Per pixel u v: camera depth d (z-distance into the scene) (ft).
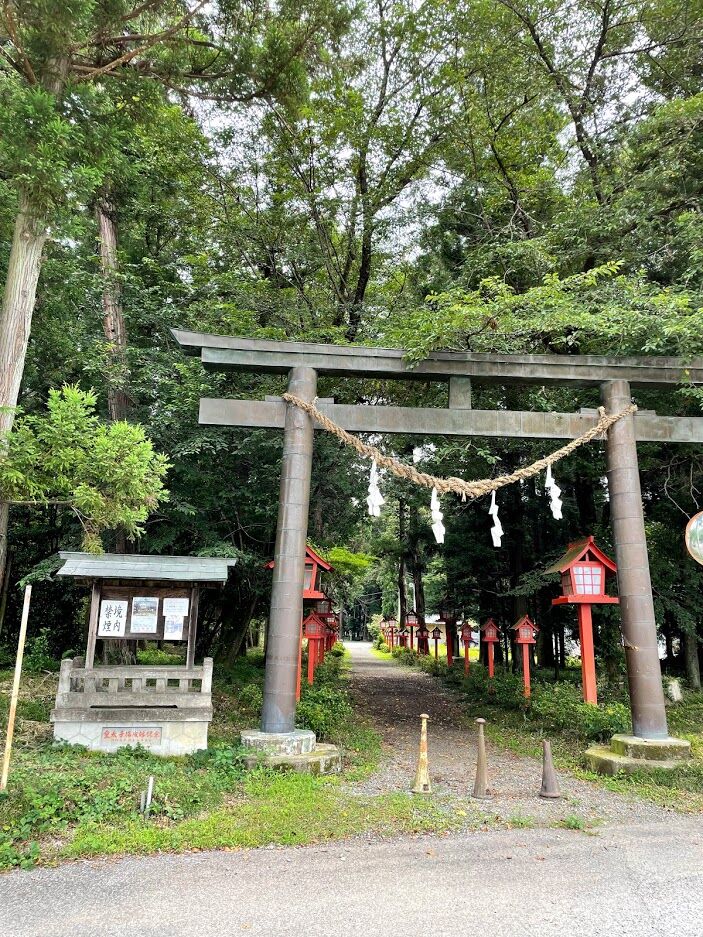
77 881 14.65
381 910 13.44
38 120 21.61
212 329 42.37
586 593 33.83
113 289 40.73
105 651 37.88
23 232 24.09
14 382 23.34
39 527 45.37
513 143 47.39
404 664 90.63
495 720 39.70
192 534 41.93
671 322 27.61
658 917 13.25
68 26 23.43
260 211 51.52
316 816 19.07
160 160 44.50
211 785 21.02
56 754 22.90
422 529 77.15
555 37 45.03
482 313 28.14
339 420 29.71
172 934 12.30
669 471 41.93
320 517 52.39
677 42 42.29
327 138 49.19
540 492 56.24
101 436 20.40
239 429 39.09
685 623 46.39
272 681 26.35
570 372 30.66
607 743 29.43
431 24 46.03
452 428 30.14
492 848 17.35
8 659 41.86
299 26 33.42
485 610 65.67
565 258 40.83
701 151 39.55
